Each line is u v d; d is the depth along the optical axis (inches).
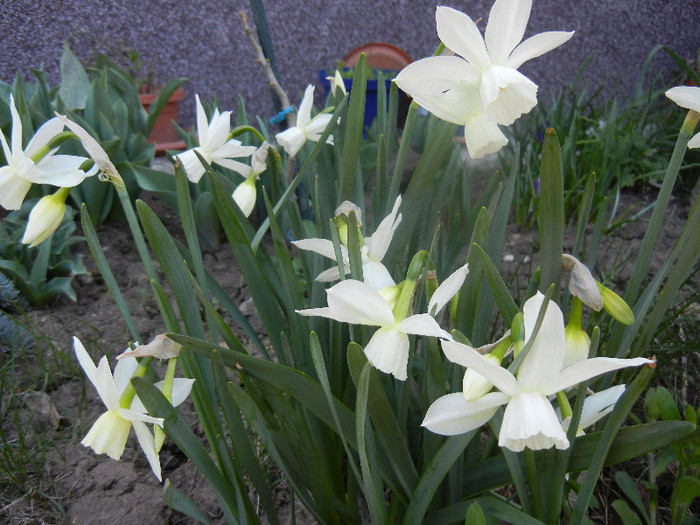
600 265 30.8
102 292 28.5
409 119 14.2
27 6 50.6
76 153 29.7
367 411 11.4
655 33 58.2
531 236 33.6
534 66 59.9
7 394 21.9
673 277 12.4
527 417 8.7
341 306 10.0
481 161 37.2
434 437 12.6
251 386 12.6
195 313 13.2
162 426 10.8
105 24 52.9
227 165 16.7
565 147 35.2
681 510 14.8
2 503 18.0
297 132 16.9
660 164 38.9
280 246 13.3
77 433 20.8
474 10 58.9
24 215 29.9
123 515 17.8
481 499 12.3
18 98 30.1
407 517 12.4
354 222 11.2
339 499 15.9
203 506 18.1
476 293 12.6
